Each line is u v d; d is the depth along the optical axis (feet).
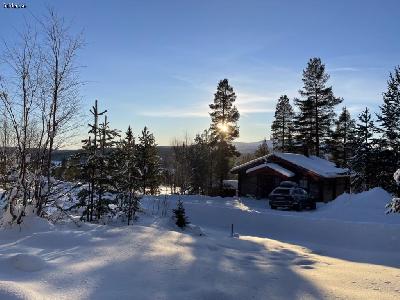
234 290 23.24
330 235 56.03
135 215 56.80
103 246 29.14
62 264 23.76
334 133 186.50
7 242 29.43
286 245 50.06
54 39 39.78
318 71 183.52
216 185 187.93
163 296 20.63
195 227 53.78
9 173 36.73
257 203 116.37
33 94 40.65
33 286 19.25
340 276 30.37
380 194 92.12
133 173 57.47
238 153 201.05
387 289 26.86
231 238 48.65
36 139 39.19
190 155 172.24
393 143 132.36
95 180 49.37
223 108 199.72
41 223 33.94
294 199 97.86
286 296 23.25
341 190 142.31
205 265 28.37
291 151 196.75
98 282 21.45
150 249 30.07
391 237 51.06
